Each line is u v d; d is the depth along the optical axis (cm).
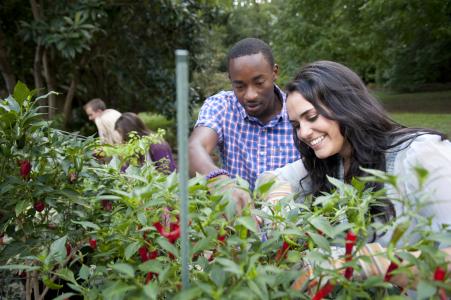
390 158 99
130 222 78
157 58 605
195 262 72
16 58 535
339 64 107
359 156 102
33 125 98
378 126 101
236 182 76
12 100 97
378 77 1753
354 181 74
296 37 1155
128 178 105
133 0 481
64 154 104
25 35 413
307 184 119
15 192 101
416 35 1110
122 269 61
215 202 73
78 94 659
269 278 58
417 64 1507
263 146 171
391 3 903
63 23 402
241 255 62
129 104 714
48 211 111
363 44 1098
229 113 173
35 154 100
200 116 175
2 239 115
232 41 1703
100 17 439
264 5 1741
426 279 61
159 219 78
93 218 104
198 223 71
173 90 643
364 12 1004
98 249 93
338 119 100
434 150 89
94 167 108
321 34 1127
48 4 433
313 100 101
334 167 112
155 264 64
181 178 52
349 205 74
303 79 104
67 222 105
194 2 595
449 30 994
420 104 1288
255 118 169
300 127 104
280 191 98
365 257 62
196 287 56
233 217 71
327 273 63
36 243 102
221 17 636
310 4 1123
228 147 174
